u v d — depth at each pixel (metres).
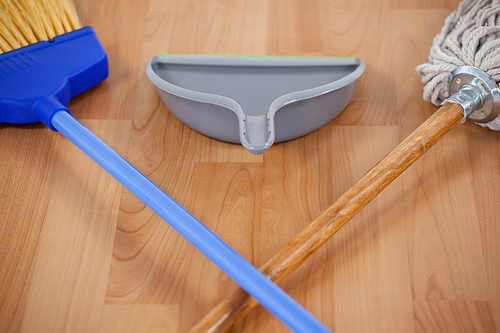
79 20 1.17
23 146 0.98
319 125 0.97
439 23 1.17
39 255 0.84
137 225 0.88
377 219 0.88
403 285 0.81
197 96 0.89
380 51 1.13
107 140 0.99
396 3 1.21
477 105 0.89
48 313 0.78
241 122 0.85
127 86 1.08
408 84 1.07
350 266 0.83
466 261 0.83
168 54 1.03
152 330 0.77
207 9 1.21
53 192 0.92
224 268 0.70
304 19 1.19
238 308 0.71
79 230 0.87
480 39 0.92
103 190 0.92
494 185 0.92
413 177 0.93
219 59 0.98
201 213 0.89
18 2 0.99
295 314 0.64
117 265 0.83
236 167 0.95
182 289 0.81
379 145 0.98
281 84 0.97
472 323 0.77
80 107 1.04
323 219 0.75
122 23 1.18
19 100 0.92
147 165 0.96
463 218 0.88
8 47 1.00
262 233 0.87
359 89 1.07
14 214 0.89
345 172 0.94
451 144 0.97
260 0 1.21
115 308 0.79
